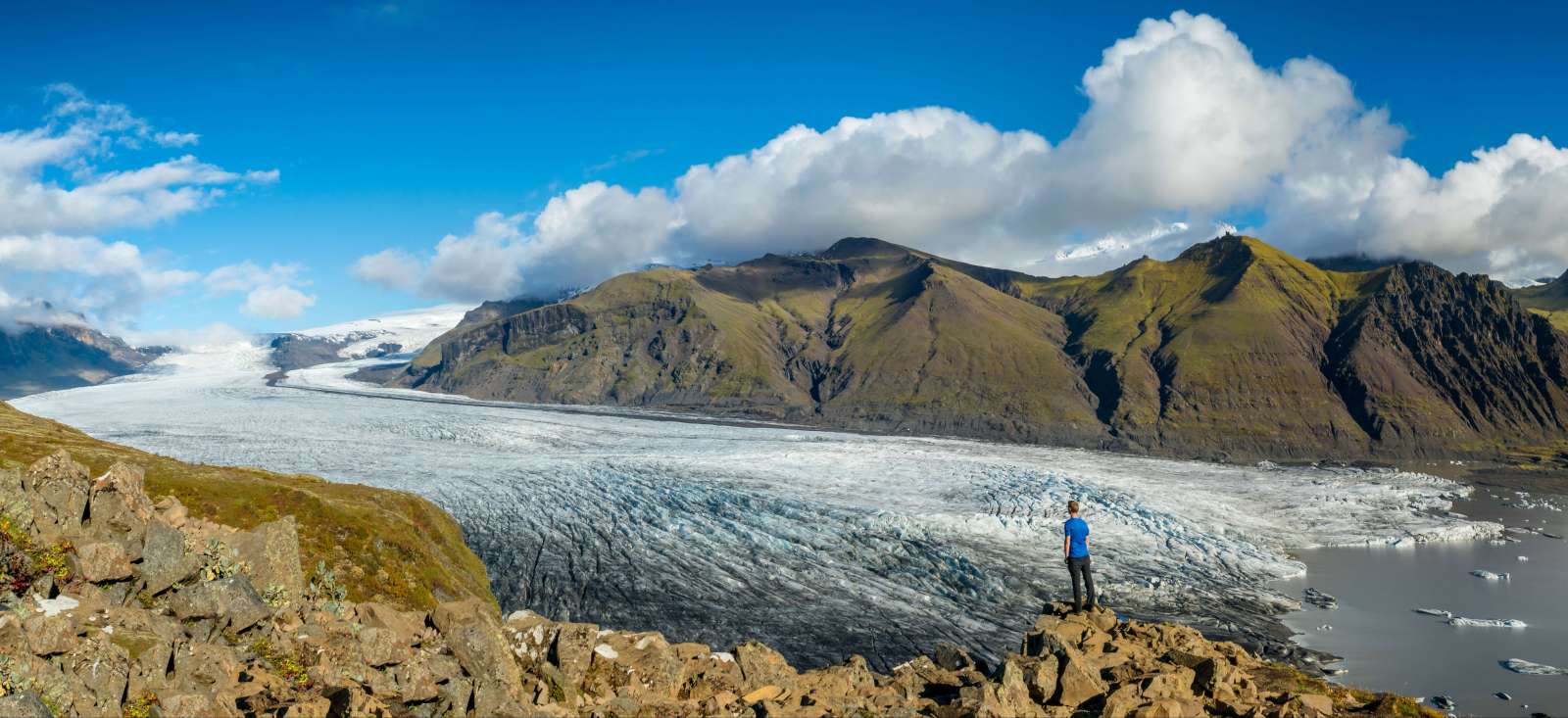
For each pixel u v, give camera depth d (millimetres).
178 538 12703
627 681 13773
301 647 12047
